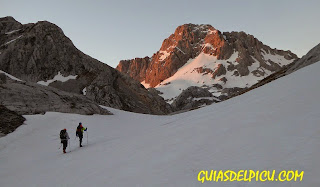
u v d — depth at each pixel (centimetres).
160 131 1602
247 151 670
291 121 823
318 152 530
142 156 961
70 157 1468
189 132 1175
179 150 888
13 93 3120
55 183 900
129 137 1789
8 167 1550
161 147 1026
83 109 3694
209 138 933
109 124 3306
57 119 3022
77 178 889
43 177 1051
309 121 762
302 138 643
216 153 730
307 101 1027
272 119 930
